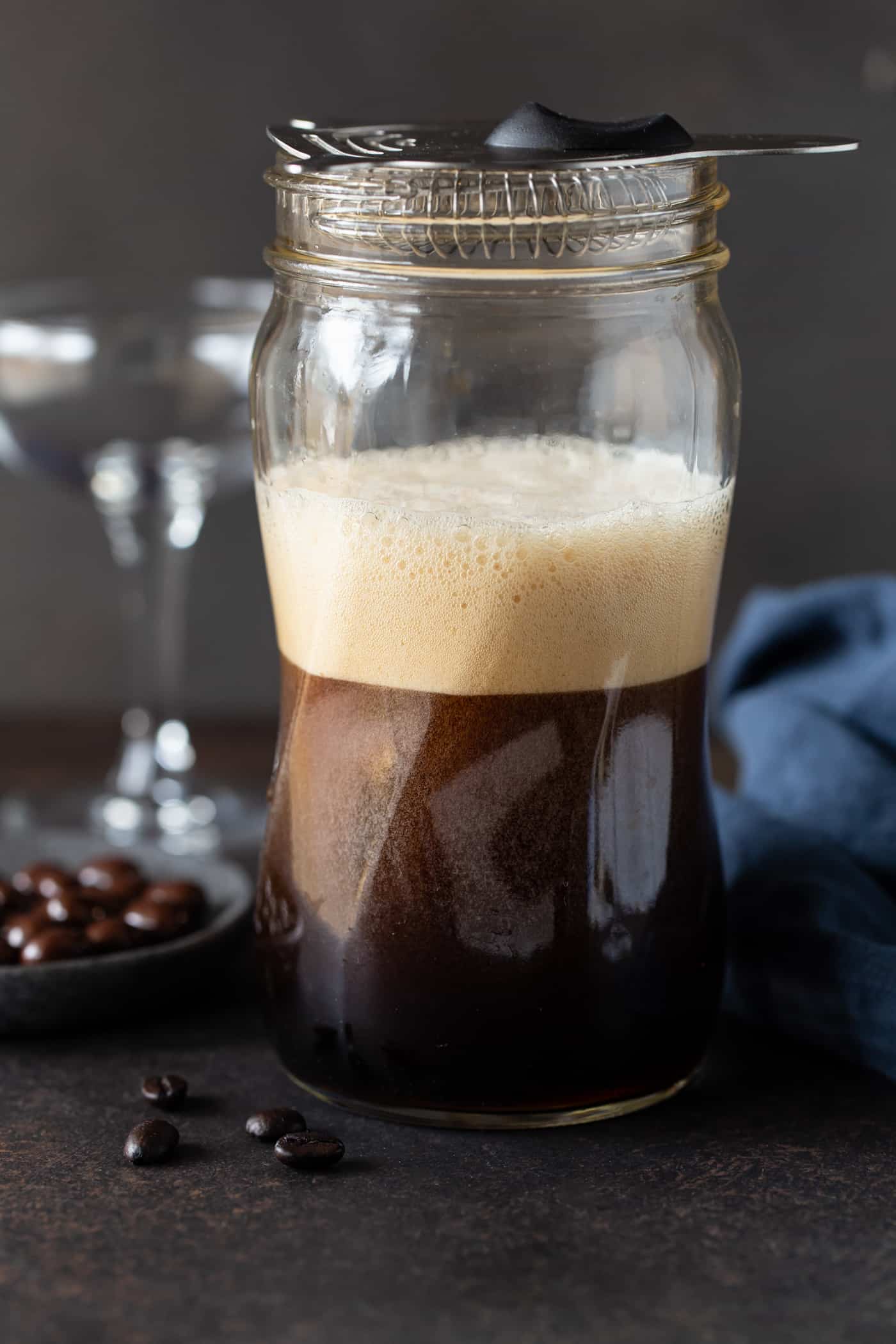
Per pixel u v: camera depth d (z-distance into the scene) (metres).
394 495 0.50
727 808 0.61
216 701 0.95
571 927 0.50
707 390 0.51
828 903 0.56
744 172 0.85
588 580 0.49
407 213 0.48
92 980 0.57
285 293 0.52
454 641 0.49
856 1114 0.54
